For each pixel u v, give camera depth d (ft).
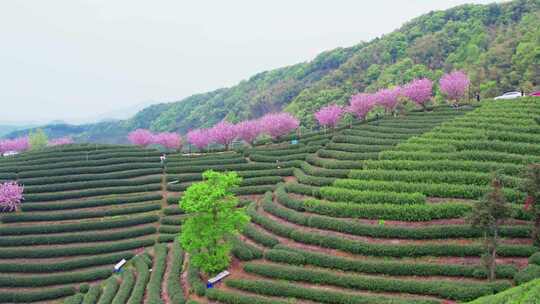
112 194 206.39
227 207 122.42
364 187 143.33
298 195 162.61
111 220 183.83
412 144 167.63
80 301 143.13
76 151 251.39
